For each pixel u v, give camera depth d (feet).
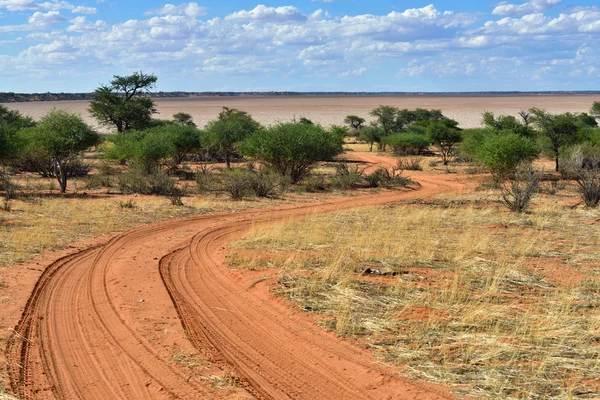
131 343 24.03
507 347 21.62
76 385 20.20
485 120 148.15
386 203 78.59
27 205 67.21
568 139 126.31
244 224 58.39
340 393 19.15
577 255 38.88
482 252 40.14
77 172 110.32
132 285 33.06
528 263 36.81
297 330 25.14
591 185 70.59
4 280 33.50
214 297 30.81
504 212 64.34
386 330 24.36
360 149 214.07
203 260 40.40
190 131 136.26
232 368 21.34
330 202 80.84
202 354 22.68
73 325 26.50
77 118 96.73
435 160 167.22
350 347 22.91
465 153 144.36
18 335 24.80
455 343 22.53
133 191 88.43
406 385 19.31
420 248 40.09
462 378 19.53
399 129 267.59
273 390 19.45
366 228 51.85
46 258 40.19
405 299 28.27
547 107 574.15
